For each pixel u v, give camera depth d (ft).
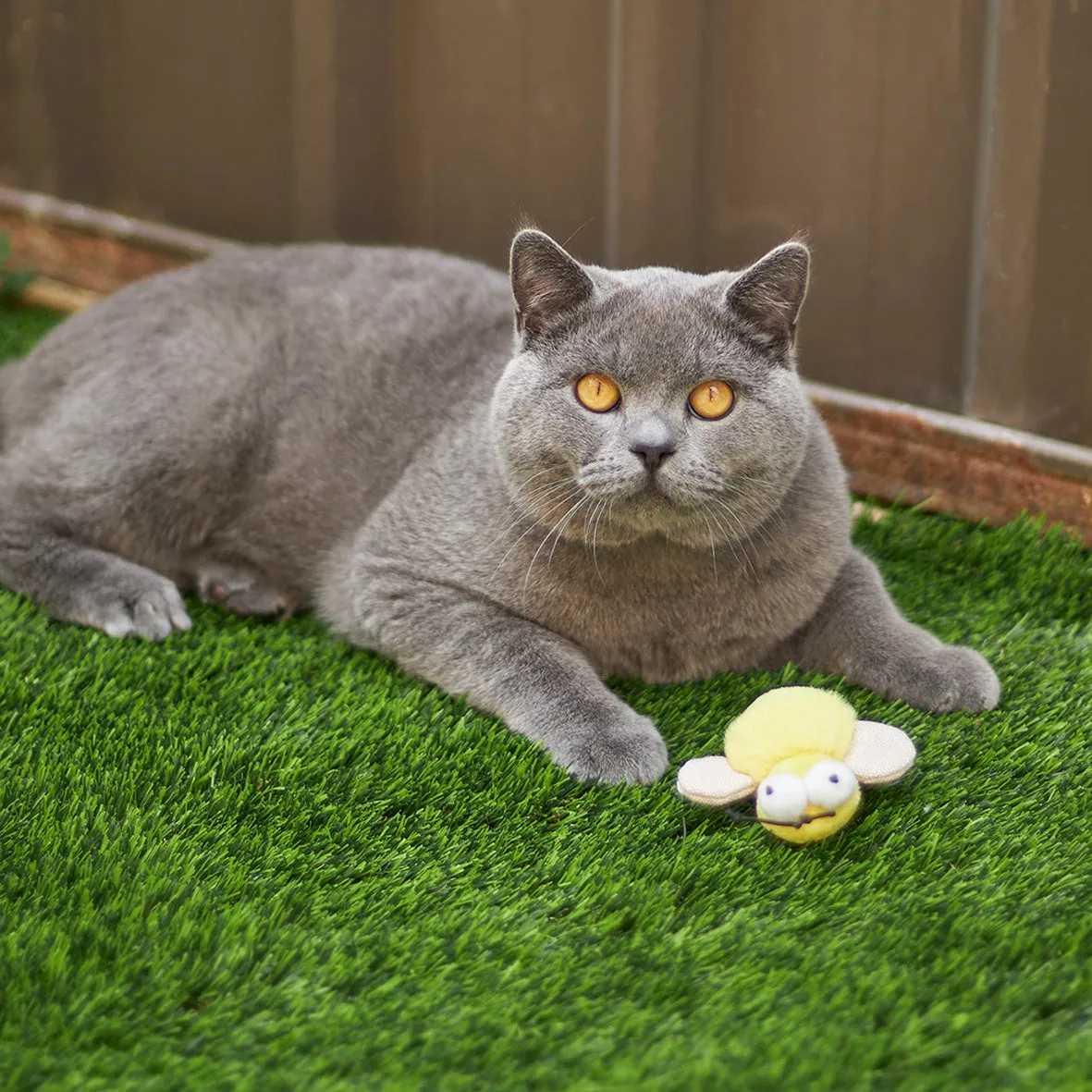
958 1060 2.50
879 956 2.67
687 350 3.06
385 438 3.54
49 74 5.03
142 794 2.98
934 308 3.88
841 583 3.39
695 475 3.04
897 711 3.21
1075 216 3.64
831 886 2.81
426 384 3.56
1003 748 3.10
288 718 3.18
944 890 2.79
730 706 3.25
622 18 4.01
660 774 3.05
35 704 3.17
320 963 2.67
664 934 2.72
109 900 2.75
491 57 4.27
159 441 3.56
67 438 3.60
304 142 4.54
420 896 2.79
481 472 3.33
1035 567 3.65
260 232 4.75
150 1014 2.58
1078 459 3.73
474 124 4.36
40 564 3.52
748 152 4.02
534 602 3.28
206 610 3.58
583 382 3.10
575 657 3.25
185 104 4.78
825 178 3.94
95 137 5.00
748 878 2.82
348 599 3.45
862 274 3.96
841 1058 2.50
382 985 2.63
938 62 3.73
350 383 3.59
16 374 3.84
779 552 3.25
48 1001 2.58
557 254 3.11
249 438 3.60
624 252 4.19
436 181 4.47
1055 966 2.64
